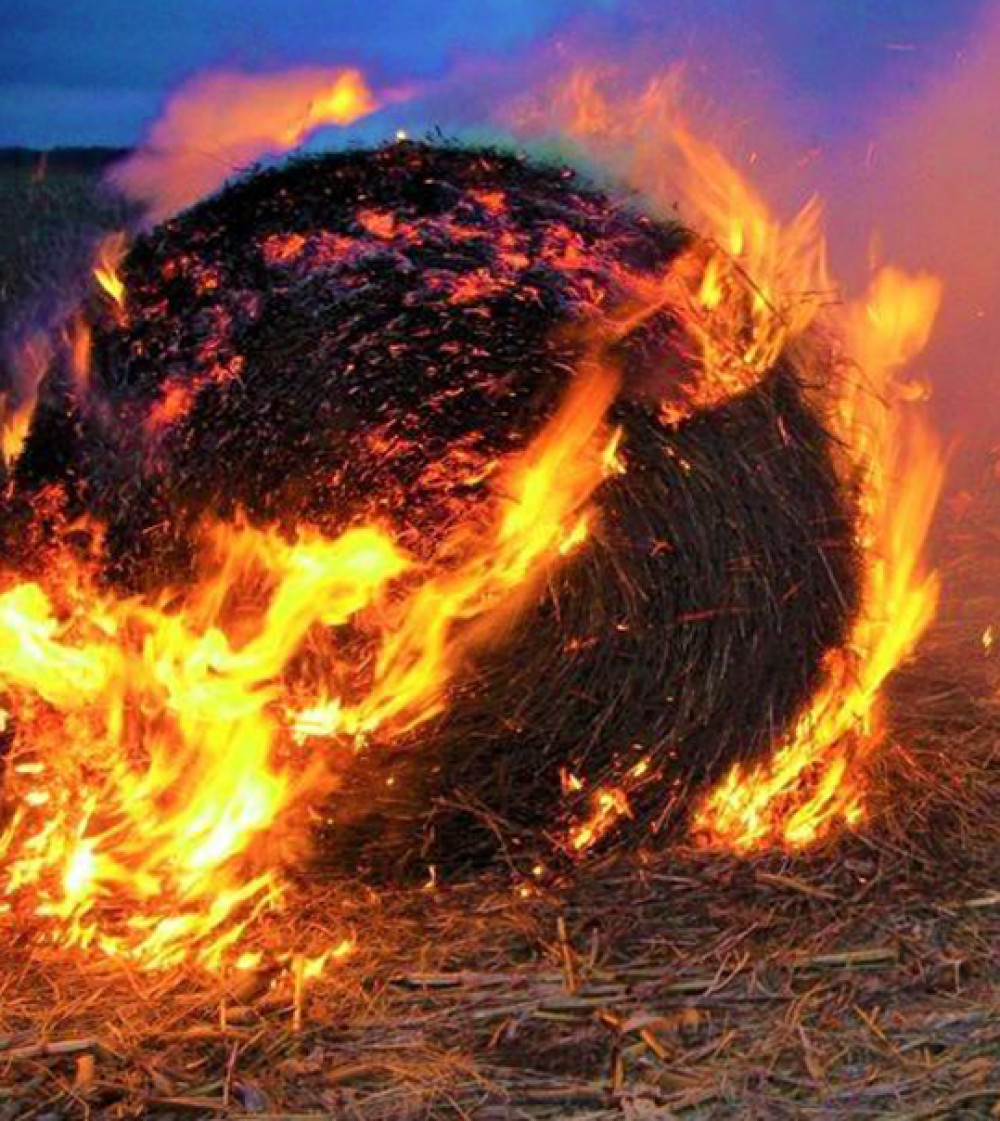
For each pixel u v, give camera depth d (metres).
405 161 5.60
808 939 4.90
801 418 5.54
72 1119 4.19
